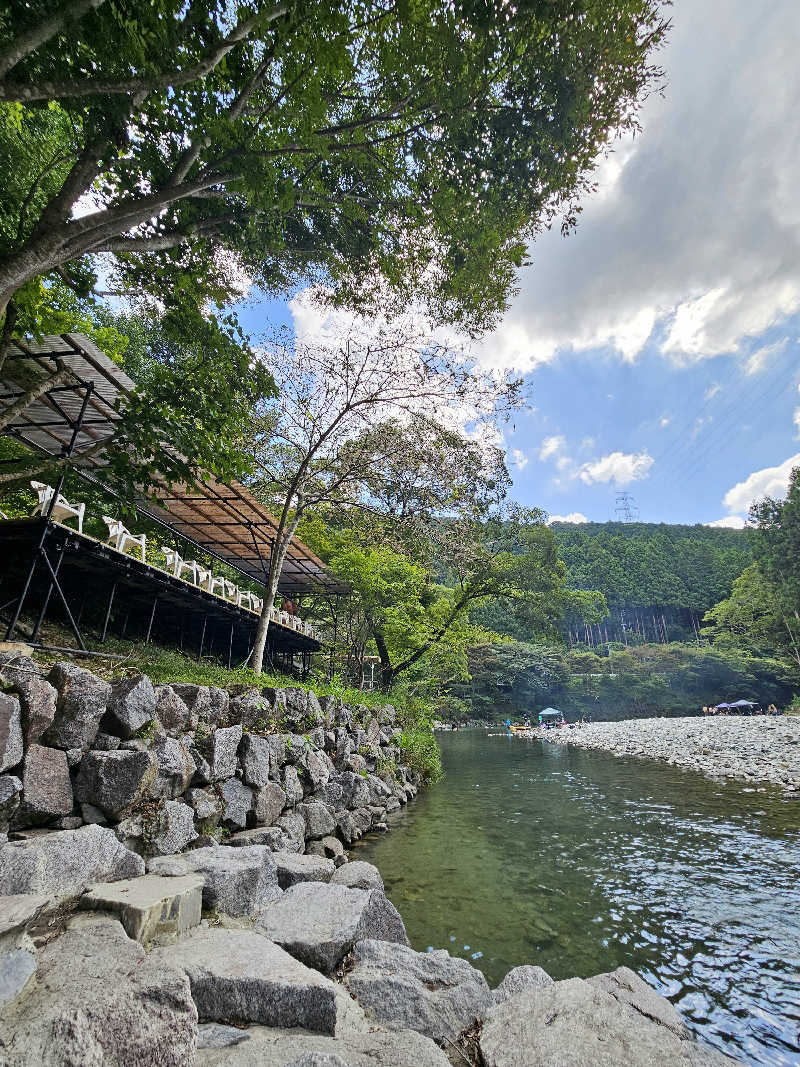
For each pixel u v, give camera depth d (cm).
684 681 6078
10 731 399
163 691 582
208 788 593
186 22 464
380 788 1064
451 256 809
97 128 522
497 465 1508
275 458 1520
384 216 809
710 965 441
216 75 566
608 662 6519
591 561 10931
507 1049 277
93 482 926
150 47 454
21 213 643
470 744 3002
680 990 405
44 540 673
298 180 692
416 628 2058
